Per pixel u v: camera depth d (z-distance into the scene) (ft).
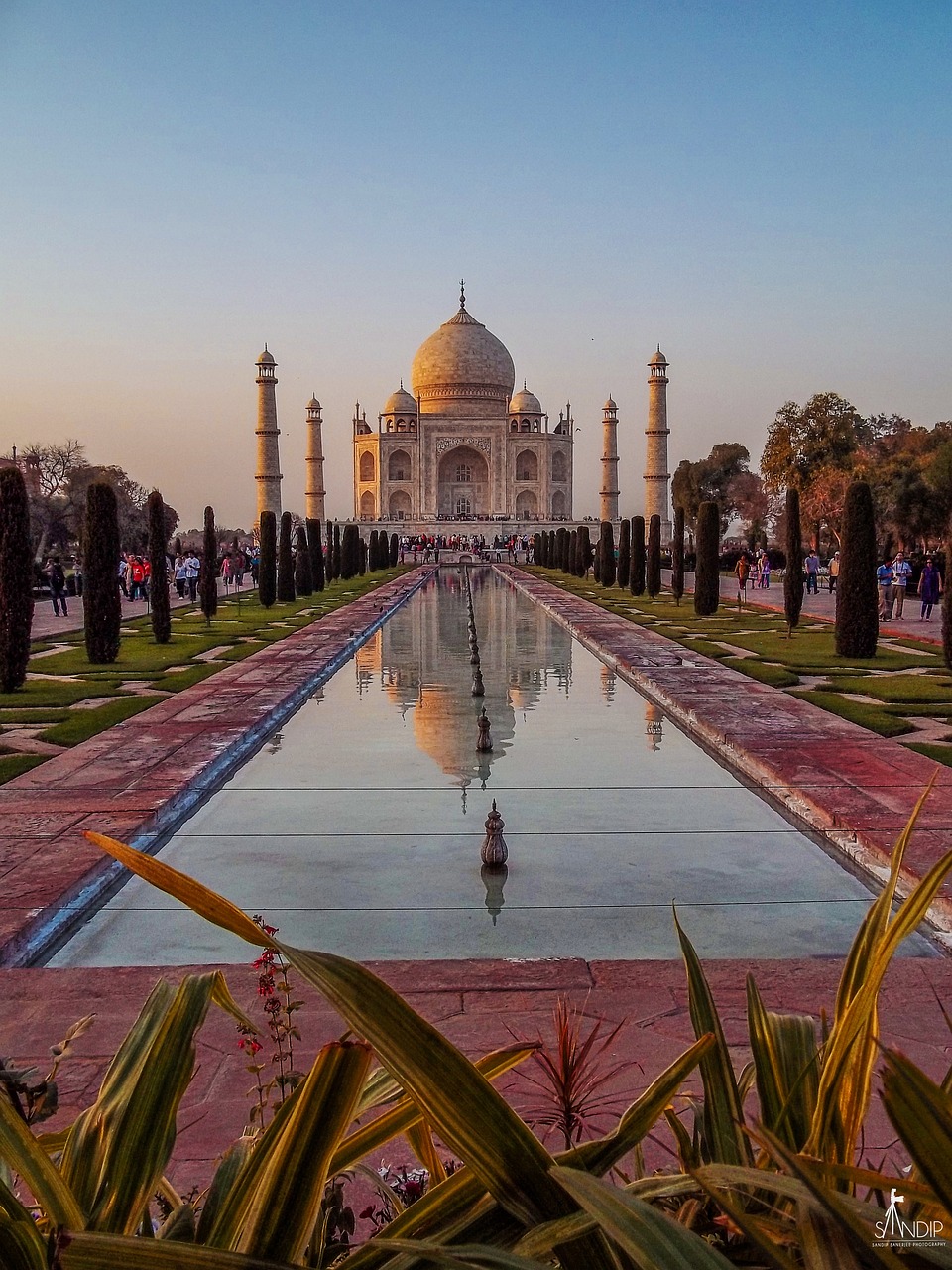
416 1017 5.07
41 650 75.20
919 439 180.75
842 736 39.06
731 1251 5.82
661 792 33.65
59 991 17.58
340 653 69.56
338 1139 5.22
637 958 20.75
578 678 60.59
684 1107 12.92
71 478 193.98
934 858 24.35
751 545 225.56
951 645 58.23
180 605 124.57
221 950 21.77
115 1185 5.95
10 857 25.11
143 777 32.99
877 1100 12.78
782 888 24.88
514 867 26.43
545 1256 5.49
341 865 26.71
